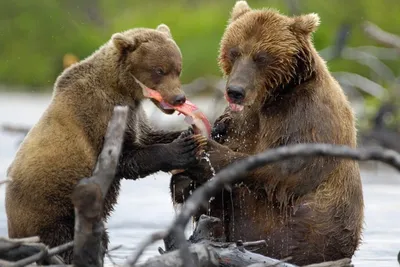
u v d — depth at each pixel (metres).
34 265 10.12
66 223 11.87
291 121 12.47
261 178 12.30
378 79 37.97
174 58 12.85
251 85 12.55
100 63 12.59
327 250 12.66
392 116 29.52
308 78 12.58
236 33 12.98
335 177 12.62
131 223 18.20
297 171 12.22
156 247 15.38
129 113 12.54
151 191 22.97
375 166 28.00
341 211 12.68
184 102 12.66
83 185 9.44
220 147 12.42
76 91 12.27
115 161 9.80
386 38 28.94
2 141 33.88
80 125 12.10
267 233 12.62
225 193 12.72
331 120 12.48
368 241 16.02
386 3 48.25
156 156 12.14
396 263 14.06
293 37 12.67
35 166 11.76
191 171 12.50
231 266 11.16
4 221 17.72
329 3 46.66
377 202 20.66
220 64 13.32
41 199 11.73
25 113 42.31
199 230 11.81
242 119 13.12
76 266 9.73
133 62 12.67
